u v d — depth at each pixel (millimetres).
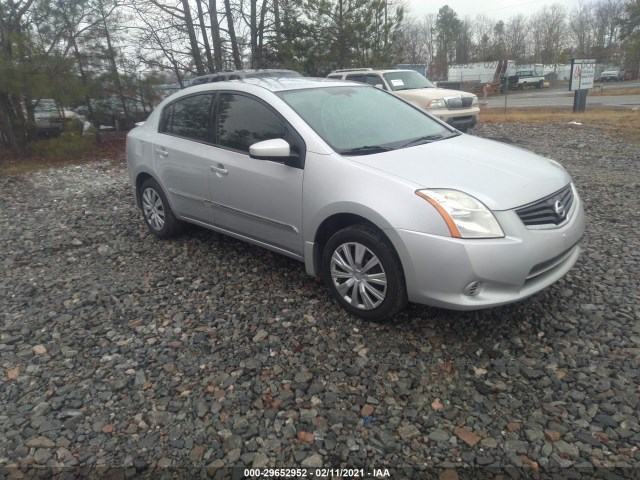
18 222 6500
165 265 4676
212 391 2865
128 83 14164
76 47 13180
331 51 18859
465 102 12102
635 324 3307
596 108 18609
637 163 8383
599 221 5375
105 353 3293
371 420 2600
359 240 3348
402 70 13445
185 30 16672
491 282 3016
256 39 18625
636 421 2510
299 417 2639
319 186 3518
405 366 3002
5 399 2887
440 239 2992
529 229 3107
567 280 3953
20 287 4375
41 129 13516
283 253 4051
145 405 2785
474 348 3143
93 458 2447
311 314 3621
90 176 9750
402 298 3262
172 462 2404
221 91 4430
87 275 4559
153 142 5051
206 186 4445
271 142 3621
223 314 3693
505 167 3488
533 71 44156
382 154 3582
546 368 2930
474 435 2479
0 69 11328
